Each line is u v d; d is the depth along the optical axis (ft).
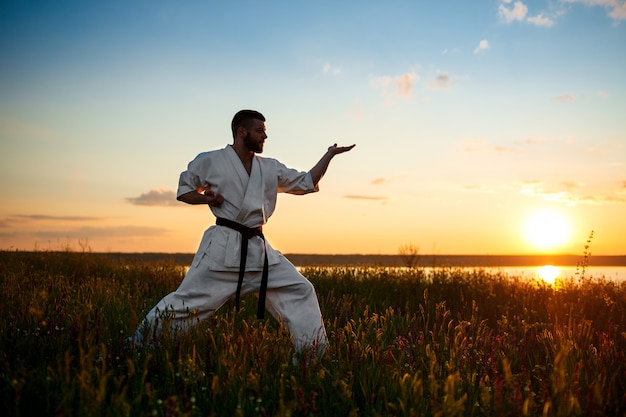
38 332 13.48
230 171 15.69
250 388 10.67
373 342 14.25
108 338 13.76
